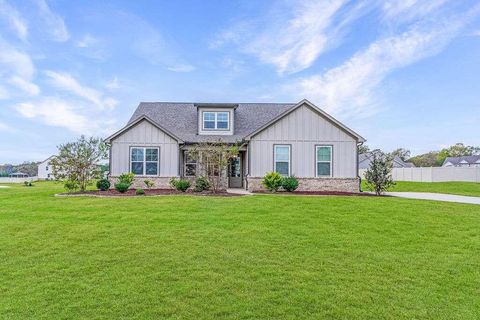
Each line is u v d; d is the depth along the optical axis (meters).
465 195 18.30
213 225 8.55
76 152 15.91
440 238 7.69
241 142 18.39
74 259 6.05
